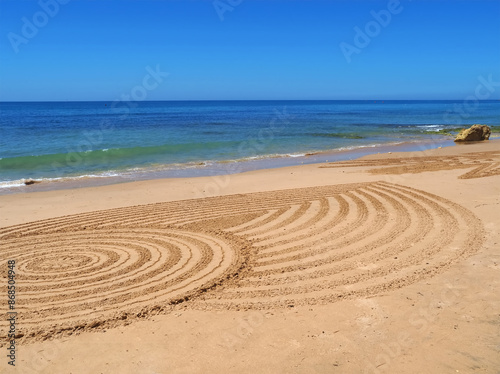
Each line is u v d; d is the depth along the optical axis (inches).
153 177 792.9
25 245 422.6
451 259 349.1
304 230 449.4
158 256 387.9
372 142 1364.4
